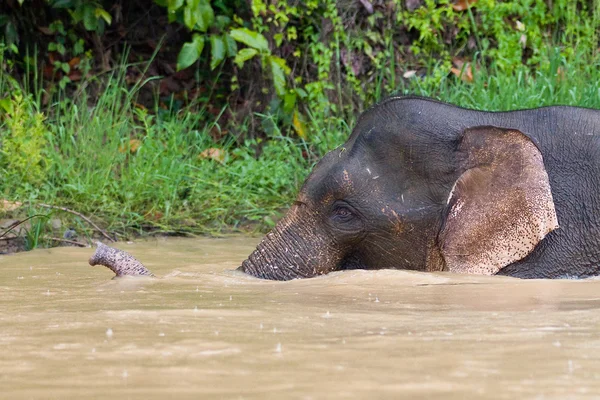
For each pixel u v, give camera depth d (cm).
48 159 1656
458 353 521
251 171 1764
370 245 1046
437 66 2036
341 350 537
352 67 2016
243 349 545
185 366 501
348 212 1043
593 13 2112
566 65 1895
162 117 2039
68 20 2084
